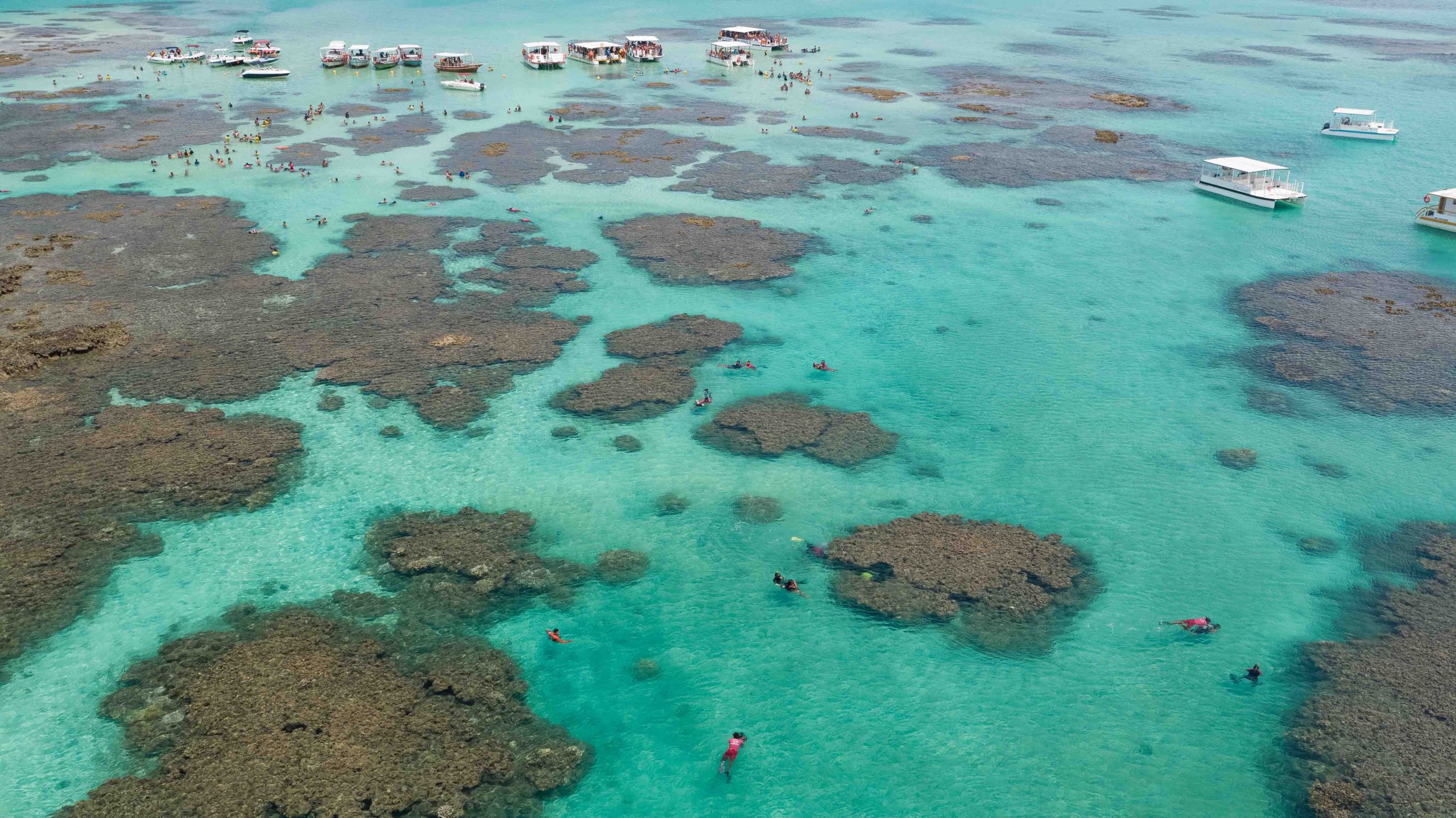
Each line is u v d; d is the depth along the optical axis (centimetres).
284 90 14050
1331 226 9000
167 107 12731
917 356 6631
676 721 3731
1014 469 5366
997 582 4438
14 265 7488
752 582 4491
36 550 4409
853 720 3762
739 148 11388
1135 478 5291
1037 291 7694
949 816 3356
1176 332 6981
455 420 5716
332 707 3616
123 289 7150
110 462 5084
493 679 3828
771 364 6488
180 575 4356
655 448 5519
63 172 9875
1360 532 4825
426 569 4466
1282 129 12231
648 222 8938
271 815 3162
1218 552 4694
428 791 3284
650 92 14388
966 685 3922
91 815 3133
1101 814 3353
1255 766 3516
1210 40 18875
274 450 5309
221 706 3600
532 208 9225
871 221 9156
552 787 3388
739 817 3334
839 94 14212
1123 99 13750
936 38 19325
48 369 5997
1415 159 10925
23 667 3797
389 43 18162
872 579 4478
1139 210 9500
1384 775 3369
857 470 5341
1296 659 4012
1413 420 5769
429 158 10762
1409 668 3872
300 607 4191
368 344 6506
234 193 9381
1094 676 3959
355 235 8394
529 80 15175
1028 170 10706
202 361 6188
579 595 4375
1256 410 5944
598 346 6638
